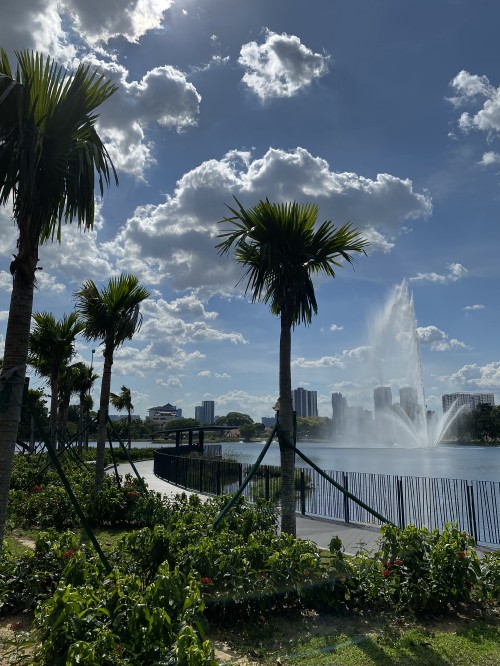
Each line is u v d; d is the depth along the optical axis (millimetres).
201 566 6141
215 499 11477
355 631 5785
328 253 9641
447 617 6238
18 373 5438
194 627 4250
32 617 6020
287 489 9070
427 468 30906
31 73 5609
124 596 4539
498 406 88438
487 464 34000
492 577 6570
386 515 14797
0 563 6430
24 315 5559
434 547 6617
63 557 6539
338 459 41031
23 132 5320
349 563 6656
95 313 14070
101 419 14273
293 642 5492
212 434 130250
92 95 5875
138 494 12695
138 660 3922
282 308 9469
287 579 6109
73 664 3748
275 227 9203
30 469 18641
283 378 9422
